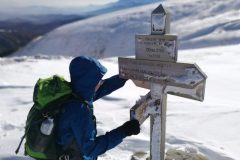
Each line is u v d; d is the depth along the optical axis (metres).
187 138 5.05
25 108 7.19
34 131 2.75
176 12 107.19
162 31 3.22
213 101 8.04
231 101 8.31
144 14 119.81
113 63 17.73
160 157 3.53
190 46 72.44
